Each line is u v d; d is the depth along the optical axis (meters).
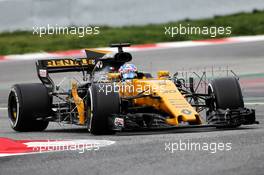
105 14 106.00
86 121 40.31
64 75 79.44
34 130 44.31
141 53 91.12
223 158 29.06
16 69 84.25
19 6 106.06
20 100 43.12
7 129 45.88
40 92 43.59
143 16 107.56
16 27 106.12
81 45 99.50
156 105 38.84
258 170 26.45
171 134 37.00
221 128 39.38
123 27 106.56
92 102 38.12
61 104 44.56
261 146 31.41
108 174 26.92
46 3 104.19
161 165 28.17
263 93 61.59
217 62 81.50
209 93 40.69
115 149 32.44
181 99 38.12
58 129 45.22
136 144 33.66
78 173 27.34
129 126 37.31
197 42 98.00
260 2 113.69
